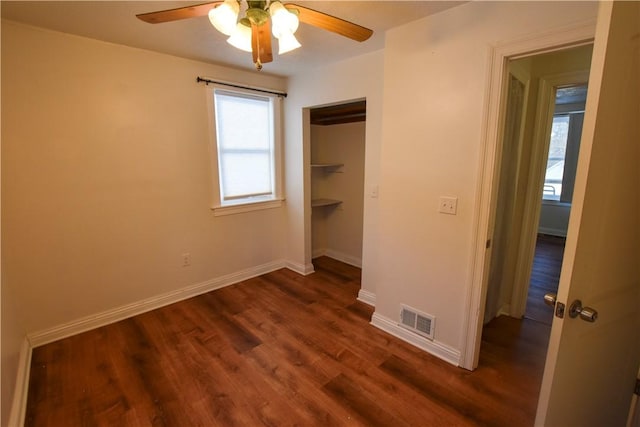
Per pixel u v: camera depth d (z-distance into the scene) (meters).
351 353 2.27
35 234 2.26
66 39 2.24
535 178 2.55
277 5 1.35
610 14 0.91
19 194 2.17
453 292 2.11
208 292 3.28
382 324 2.58
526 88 2.40
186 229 3.06
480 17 1.78
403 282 2.39
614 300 1.25
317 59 2.87
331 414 1.74
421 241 2.23
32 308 2.30
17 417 1.62
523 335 2.51
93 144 2.44
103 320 2.63
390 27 2.16
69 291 2.45
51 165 2.28
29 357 2.16
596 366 1.29
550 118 2.46
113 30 2.19
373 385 1.95
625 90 1.03
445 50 1.94
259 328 2.60
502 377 2.02
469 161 1.92
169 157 2.86
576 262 1.04
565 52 2.30
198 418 1.71
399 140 2.25
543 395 1.14
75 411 1.75
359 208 3.96
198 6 1.39
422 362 2.17
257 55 1.58
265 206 3.68
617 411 1.47
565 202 5.66
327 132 4.17
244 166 3.44
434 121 2.05
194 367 2.12
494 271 2.58
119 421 1.69
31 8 1.85
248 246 3.61
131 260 2.74
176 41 2.41
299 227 3.74
